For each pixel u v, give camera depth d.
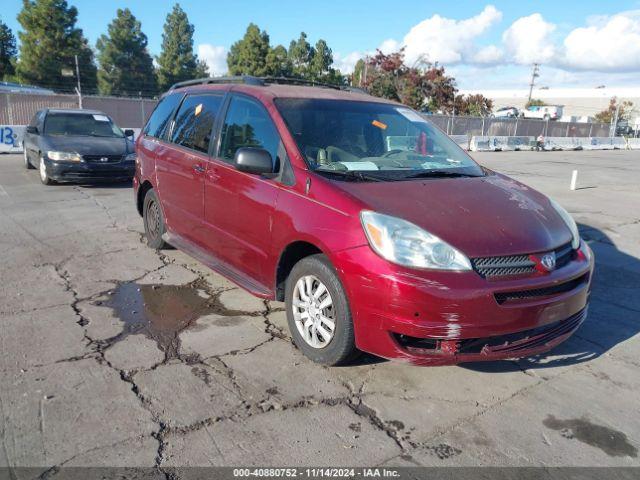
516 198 3.75
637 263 6.36
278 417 2.99
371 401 3.18
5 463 2.54
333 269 3.33
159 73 59.88
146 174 5.92
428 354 3.04
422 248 3.02
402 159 4.16
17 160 14.73
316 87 5.00
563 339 3.37
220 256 4.60
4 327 4.01
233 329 4.11
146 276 5.26
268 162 3.76
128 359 3.58
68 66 49.69
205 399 3.13
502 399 3.27
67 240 6.48
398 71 42.50
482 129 31.88
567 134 37.66
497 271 3.08
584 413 3.15
